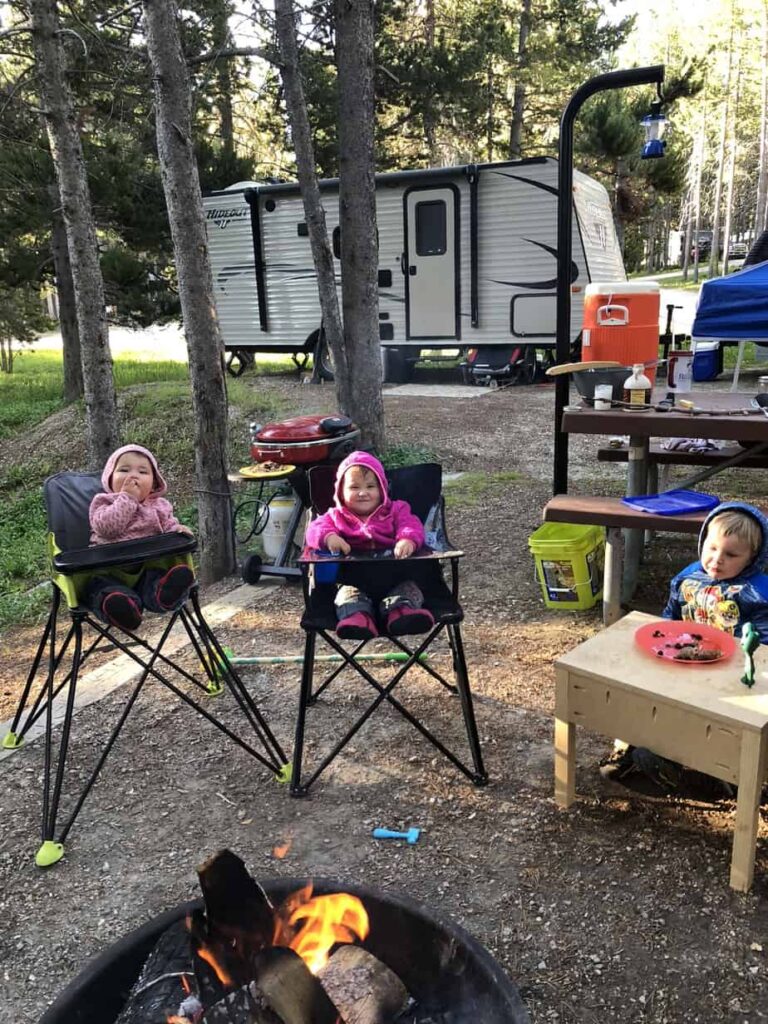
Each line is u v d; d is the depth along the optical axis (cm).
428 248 1161
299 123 687
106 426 727
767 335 478
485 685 345
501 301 1139
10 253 1239
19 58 1116
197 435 507
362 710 331
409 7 1806
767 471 710
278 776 283
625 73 441
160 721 330
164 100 464
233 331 1320
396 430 912
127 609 267
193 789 282
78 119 1159
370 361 690
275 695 348
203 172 1326
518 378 1238
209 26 890
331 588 301
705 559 287
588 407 427
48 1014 163
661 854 236
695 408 407
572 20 1947
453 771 283
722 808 256
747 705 218
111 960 175
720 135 4028
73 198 681
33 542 773
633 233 2225
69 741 317
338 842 250
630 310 427
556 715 253
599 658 249
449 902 222
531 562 495
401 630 265
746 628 229
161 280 1304
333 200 1175
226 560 520
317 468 342
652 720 231
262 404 1028
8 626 528
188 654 396
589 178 1170
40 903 230
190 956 175
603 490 663
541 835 247
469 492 671
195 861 245
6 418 1295
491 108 2061
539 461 788
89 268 697
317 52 1440
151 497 320
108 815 270
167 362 1742
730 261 4447
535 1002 189
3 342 2053
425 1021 175
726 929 208
